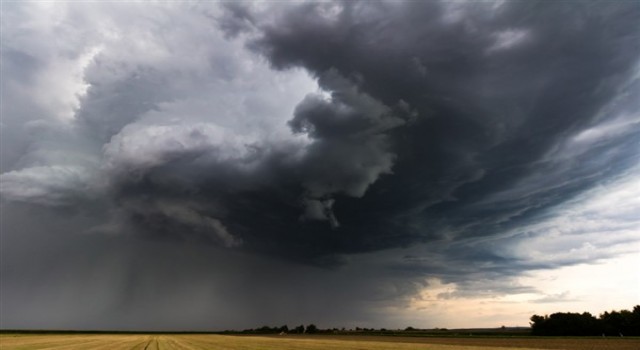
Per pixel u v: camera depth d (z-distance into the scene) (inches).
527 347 2240.4
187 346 2305.6
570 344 2522.1
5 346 2017.7
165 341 3129.9
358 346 2352.4
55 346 2091.5
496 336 4318.4
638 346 2285.9
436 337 4220.0
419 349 1995.6
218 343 2775.6
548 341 2989.7
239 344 2615.7
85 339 3314.5
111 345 2329.0
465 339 3577.8
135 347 2133.4
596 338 3469.5
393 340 3464.6
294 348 2108.8
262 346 2340.1
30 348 1872.5
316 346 2348.7
